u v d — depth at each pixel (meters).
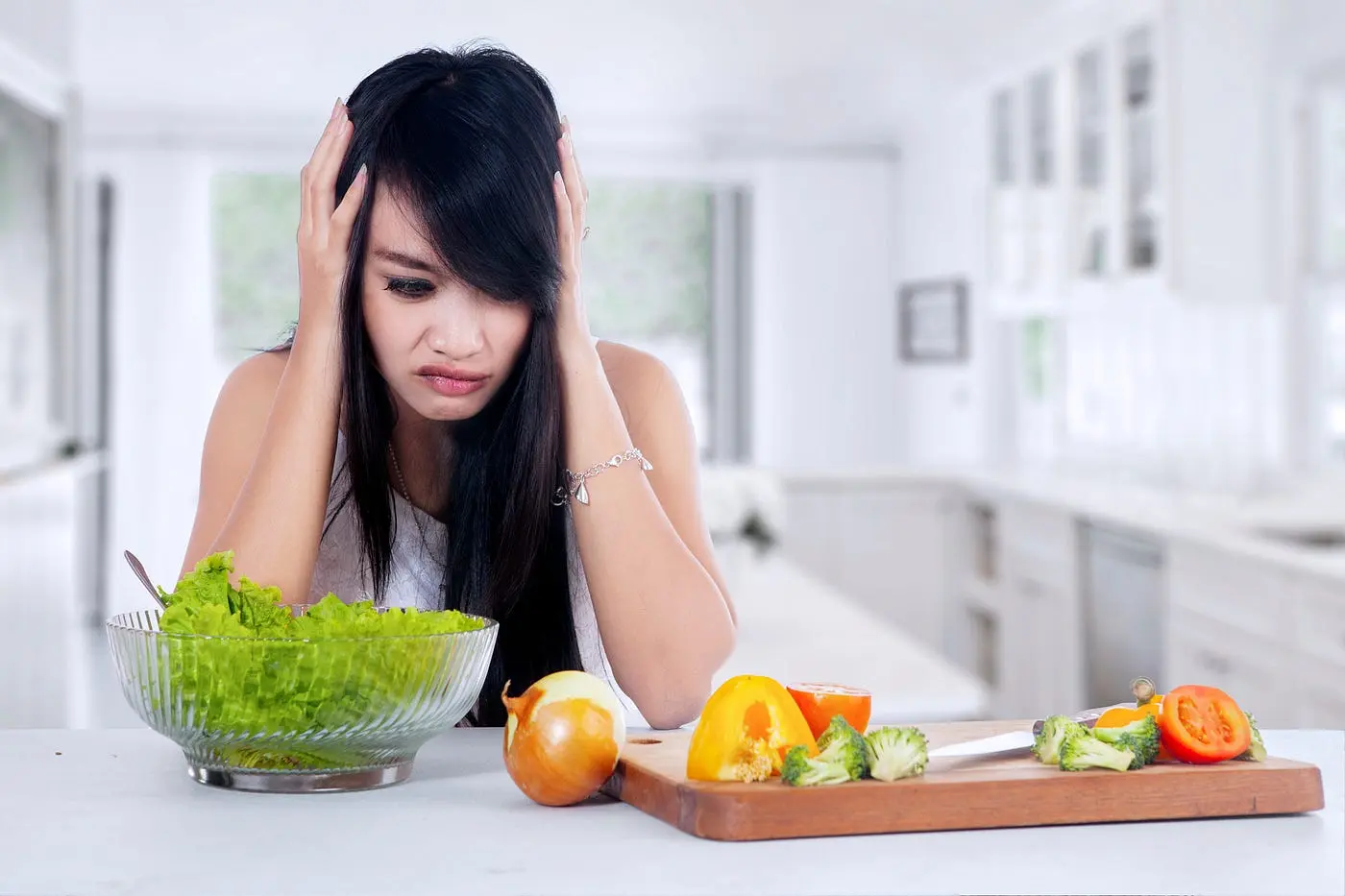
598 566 1.18
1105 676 3.93
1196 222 3.95
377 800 0.91
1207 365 4.15
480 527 1.23
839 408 7.27
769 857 0.79
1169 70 3.96
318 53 5.39
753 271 7.37
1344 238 3.88
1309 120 3.94
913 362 6.84
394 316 1.11
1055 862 0.79
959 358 6.26
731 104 6.31
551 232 1.11
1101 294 4.47
